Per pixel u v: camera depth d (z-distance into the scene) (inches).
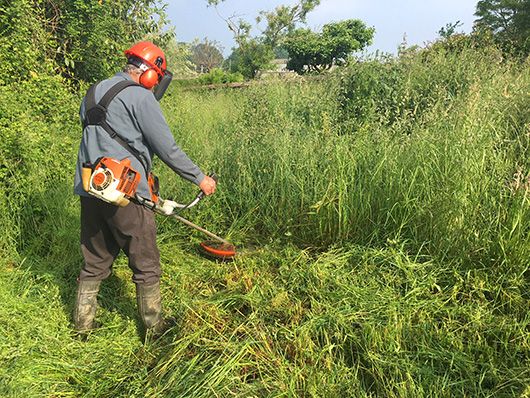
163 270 129.3
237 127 209.3
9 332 92.4
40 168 145.9
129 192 84.2
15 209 135.7
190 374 83.3
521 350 86.2
